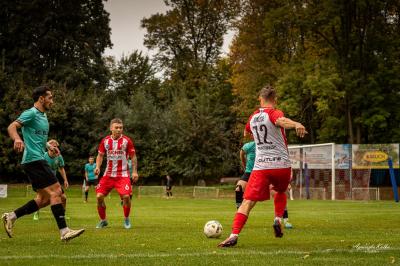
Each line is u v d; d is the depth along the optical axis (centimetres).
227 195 5559
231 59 5803
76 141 6594
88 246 1052
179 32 7619
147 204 3681
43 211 2559
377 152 4934
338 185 5038
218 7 7469
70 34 7031
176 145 6512
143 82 8100
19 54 6700
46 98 1137
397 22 5341
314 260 830
